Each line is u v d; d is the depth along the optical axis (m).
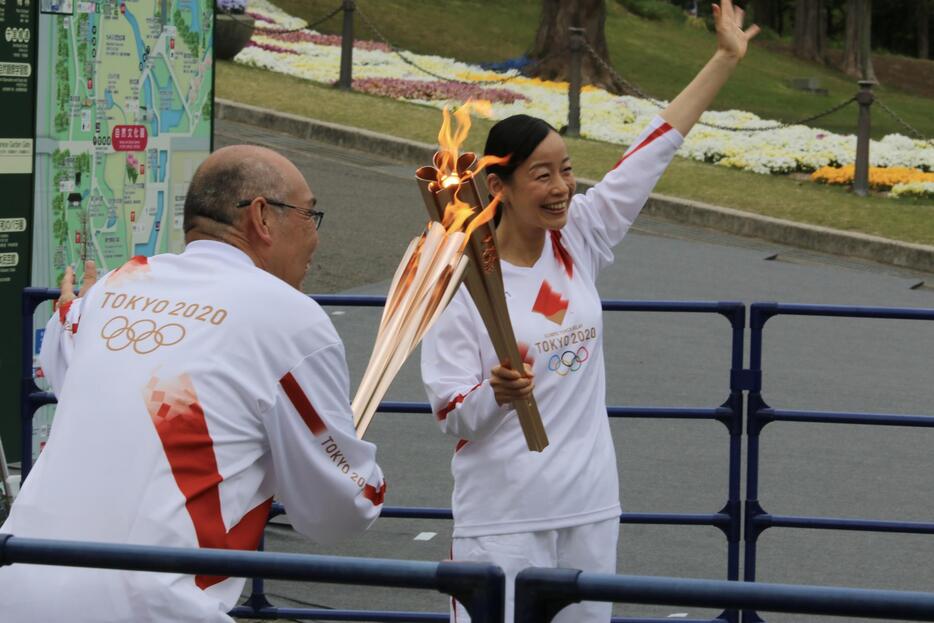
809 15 68.88
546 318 5.29
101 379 4.00
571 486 5.25
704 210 22.39
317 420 4.07
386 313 4.31
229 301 4.06
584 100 33.22
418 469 10.29
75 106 8.94
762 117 44.84
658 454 10.97
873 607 3.12
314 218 4.32
